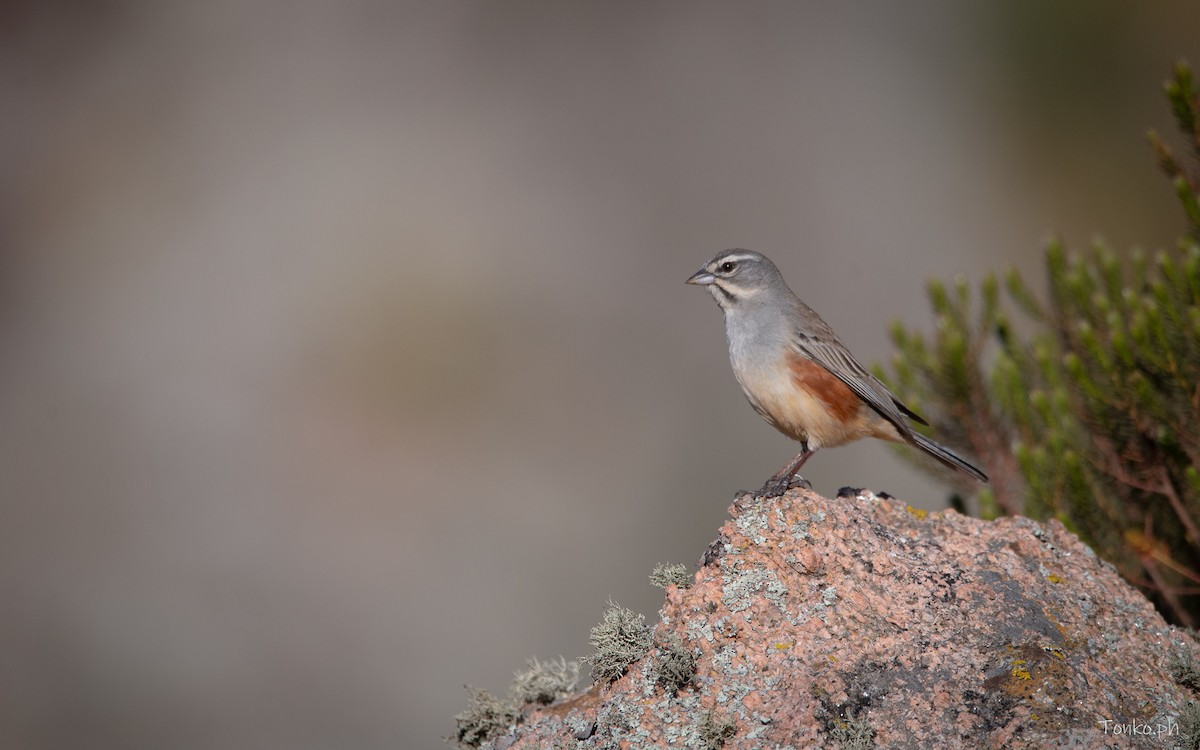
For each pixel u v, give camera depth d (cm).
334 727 1585
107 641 1661
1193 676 548
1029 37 2492
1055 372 859
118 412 1983
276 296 2134
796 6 2512
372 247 2186
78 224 2252
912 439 797
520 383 2030
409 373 2039
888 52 2467
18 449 1906
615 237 2223
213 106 2395
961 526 644
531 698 630
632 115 2377
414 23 2480
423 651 1670
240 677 1633
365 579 1750
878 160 2336
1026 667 541
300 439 1955
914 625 568
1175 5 2452
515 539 1825
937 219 2281
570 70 2428
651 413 1988
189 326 2122
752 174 2306
